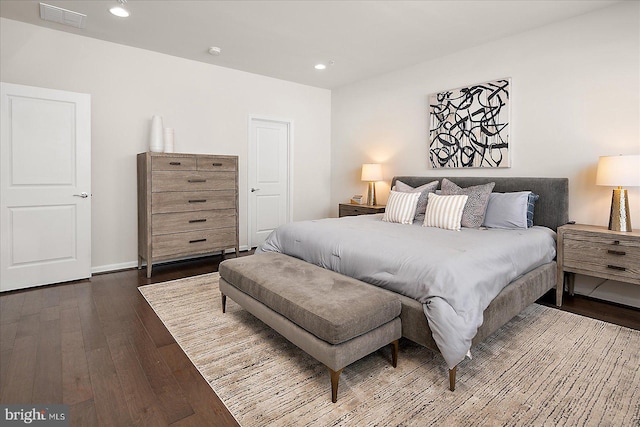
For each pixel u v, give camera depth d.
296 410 1.58
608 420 1.52
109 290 3.19
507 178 3.51
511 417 1.54
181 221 3.84
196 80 4.32
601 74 2.95
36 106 3.19
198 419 1.52
